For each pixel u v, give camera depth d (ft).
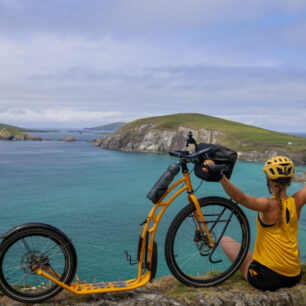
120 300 10.24
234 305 10.38
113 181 338.95
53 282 9.91
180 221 10.51
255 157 577.84
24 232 9.41
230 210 11.07
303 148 559.79
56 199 243.40
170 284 11.55
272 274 10.61
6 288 9.42
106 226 170.91
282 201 10.17
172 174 10.30
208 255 11.03
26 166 457.27
